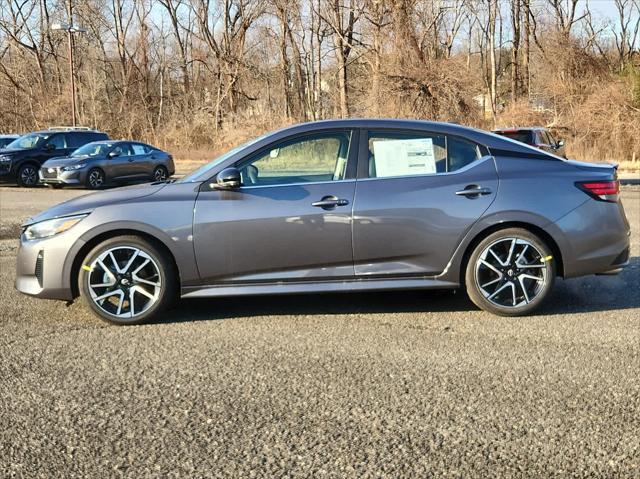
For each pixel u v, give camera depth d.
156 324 5.17
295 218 5.06
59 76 46.34
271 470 2.93
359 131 5.29
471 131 5.39
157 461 3.01
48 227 5.12
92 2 46.06
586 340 4.70
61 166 17.83
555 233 5.20
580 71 33.75
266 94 44.66
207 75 46.75
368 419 3.42
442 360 4.30
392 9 31.36
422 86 30.12
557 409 3.53
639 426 3.32
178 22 47.88
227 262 5.09
